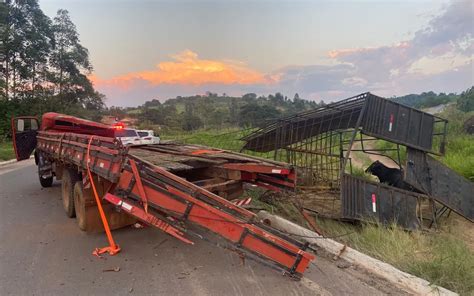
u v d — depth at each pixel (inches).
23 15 1487.5
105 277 168.7
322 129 353.4
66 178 268.8
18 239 221.0
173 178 161.2
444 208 316.5
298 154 359.9
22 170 570.3
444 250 197.2
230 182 227.8
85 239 220.8
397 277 165.6
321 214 272.1
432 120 301.6
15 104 1413.6
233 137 634.2
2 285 160.2
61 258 191.2
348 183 252.5
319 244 212.4
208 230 157.5
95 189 207.6
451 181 304.7
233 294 153.2
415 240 223.0
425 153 300.4
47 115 360.5
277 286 160.9
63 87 1701.5
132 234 230.1
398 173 327.3
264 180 239.1
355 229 246.8
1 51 1342.3
